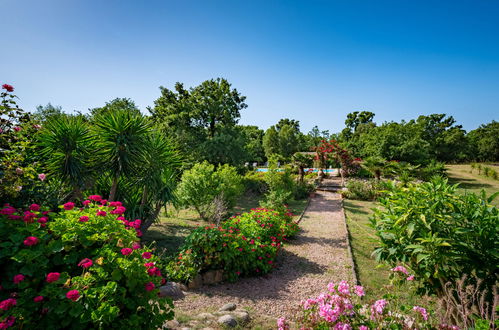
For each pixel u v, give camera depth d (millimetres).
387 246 3295
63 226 2312
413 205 2996
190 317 3389
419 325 2314
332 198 15570
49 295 1936
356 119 70312
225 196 10758
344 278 5109
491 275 2770
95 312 1890
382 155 23203
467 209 2898
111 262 2227
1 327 1730
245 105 25391
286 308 3984
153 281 2381
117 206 3021
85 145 6203
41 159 5809
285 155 47250
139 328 2152
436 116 62062
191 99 23250
